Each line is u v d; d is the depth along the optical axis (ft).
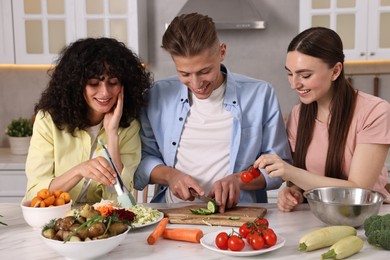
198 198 6.52
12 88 13.28
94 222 4.86
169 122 7.18
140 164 7.18
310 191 6.01
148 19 12.96
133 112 6.97
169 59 13.06
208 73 6.17
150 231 5.68
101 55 6.39
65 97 6.57
